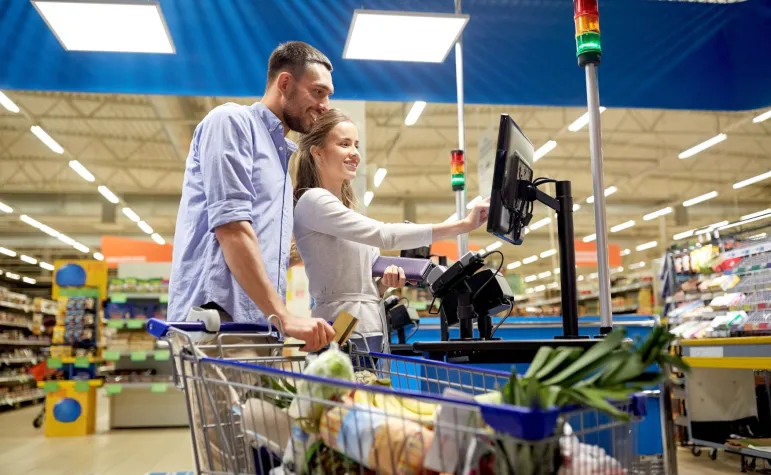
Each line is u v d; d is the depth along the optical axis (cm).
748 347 425
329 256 205
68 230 2078
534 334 430
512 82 496
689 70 506
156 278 805
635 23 507
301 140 225
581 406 86
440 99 495
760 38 496
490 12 498
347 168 222
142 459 540
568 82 500
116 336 788
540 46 501
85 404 732
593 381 88
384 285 219
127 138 1355
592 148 204
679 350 495
